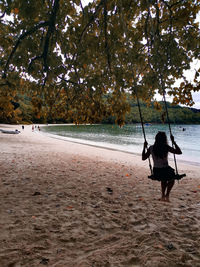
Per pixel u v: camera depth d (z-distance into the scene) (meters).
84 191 5.32
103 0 4.46
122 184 6.40
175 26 5.80
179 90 5.53
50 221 3.26
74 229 2.99
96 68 6.86
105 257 2.22
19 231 2.85
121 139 37.72
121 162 12.12
